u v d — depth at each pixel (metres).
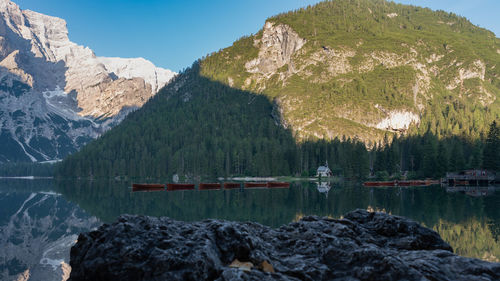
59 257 26.73
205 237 7.96
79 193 84.75
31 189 107.69
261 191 79.25
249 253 7.81
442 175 109.31
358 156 130.00
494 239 23.89
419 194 63.81
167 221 9.21
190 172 172.50
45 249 28.97
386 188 84.69
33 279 21.81
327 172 148.25
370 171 142.00
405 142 160.25
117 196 71.44
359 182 120.94
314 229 9.92
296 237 9.61
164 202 55.09
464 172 100.06
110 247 7.50
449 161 111.94
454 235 25.23
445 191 71.94
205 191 82.00
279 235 9.90
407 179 119.56
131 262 7.16
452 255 7.80
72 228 36.81
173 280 6.69
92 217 42.72
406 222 10.20
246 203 50.56
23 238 32.81
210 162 166.12
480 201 49.50
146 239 7.78
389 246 9.45
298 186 98.88
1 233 34.91
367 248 7.62
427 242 9.56
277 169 149.38
